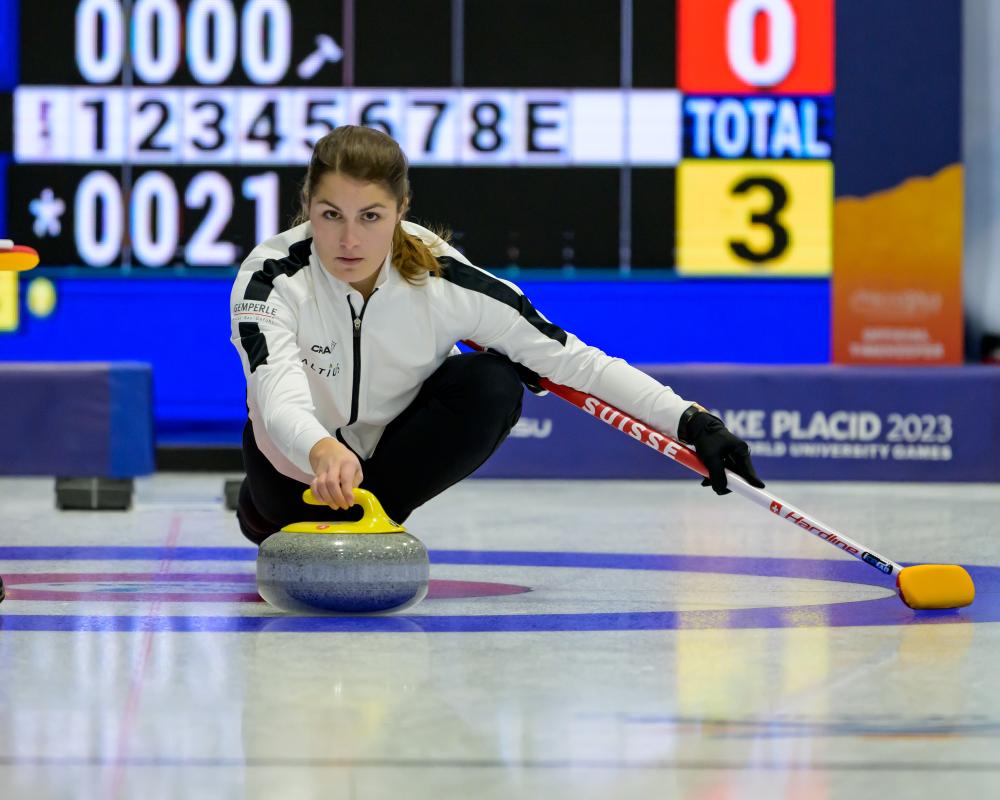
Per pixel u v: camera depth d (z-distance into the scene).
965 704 6.66
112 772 5.49
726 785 5.34
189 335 27.22
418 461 9.83
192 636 8.45
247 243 27.14
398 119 26.89
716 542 14.40
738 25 26.67
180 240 27.09
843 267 26.84
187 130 26.92
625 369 9.52
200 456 26.50
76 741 5.96
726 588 10.84
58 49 26.81
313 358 9.33
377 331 9.32
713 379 22.53
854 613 9.48
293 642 8.24
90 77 26.86
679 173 26.88
